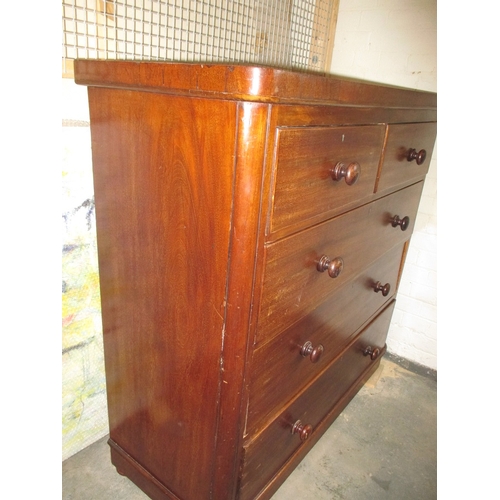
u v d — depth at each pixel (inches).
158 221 27.3
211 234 24.2
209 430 30.0
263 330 26.9
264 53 53.4
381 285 45.4
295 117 22.4
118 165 28.6
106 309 35.5
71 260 37.4
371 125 31.3
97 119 28.9
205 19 44.3
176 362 30.5
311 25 58.1
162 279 28.9
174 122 23.6
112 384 38.4
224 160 21.9
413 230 57.5
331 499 42.5
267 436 33.1
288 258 26.6
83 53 34.0
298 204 25.3
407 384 61.6
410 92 34.4
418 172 46.0
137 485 39.9
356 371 51.1
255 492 34.8
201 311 27.0
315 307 32.9
